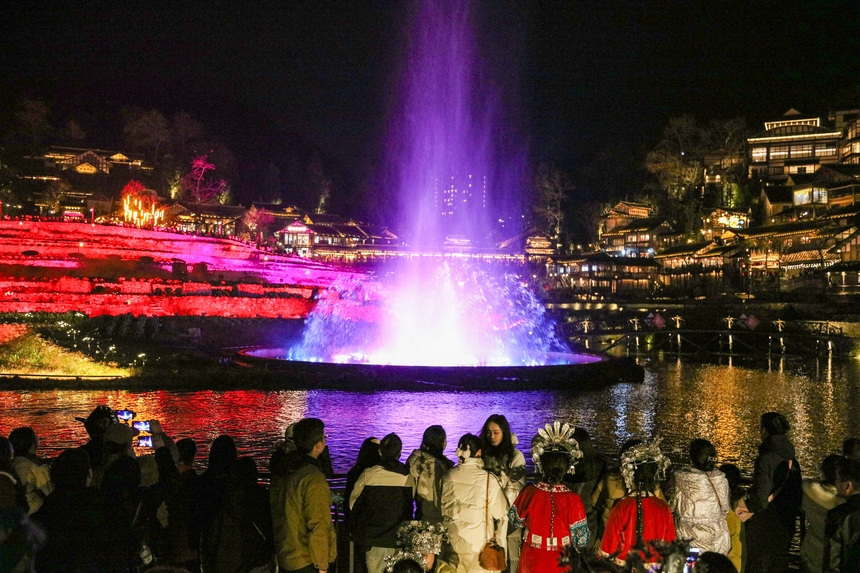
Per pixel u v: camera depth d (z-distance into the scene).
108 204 121.75
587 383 40.38
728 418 31.78
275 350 49.97
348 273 91.88
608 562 6.18
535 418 30.88
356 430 27.09
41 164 141.25
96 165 143.50
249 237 126.62
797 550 11.78
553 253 133.38
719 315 78.12
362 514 8.51
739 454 24.80
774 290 85.12
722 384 44.09
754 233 97.69
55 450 22.09
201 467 20.81
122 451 8.96
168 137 165.50
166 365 40.06
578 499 7.77
